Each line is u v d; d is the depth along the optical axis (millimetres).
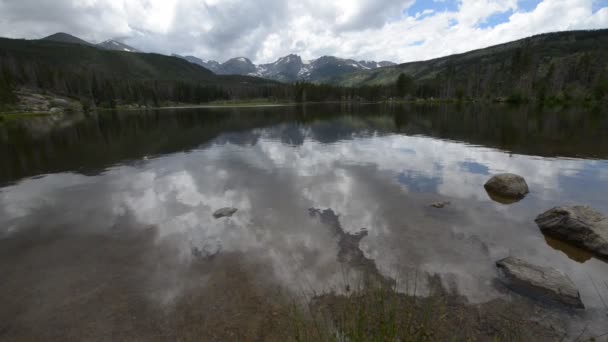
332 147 24984
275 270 7395
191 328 5605
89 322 5848
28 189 14906
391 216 10555
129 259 8141
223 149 25391
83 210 11906
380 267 7395
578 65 108875
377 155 21297
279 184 14797
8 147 28922
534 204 11461
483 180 14773
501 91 116438
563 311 5758
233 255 8188
